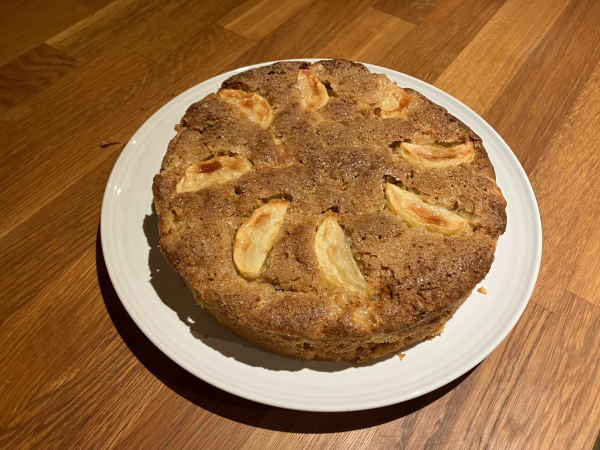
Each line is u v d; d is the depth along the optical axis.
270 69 0.35
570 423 0.27
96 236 0.34
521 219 0.33
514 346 0.30
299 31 0.48
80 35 0.46
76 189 0.36
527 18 0.49
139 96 0.42
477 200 0.29
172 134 0.37
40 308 0.31
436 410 0.28
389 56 0.46
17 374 0.28
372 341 0.27
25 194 0.36
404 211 0.28
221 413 0.27
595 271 0.33
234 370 0.27
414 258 0.27
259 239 0.27
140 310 0.29
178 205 0.29
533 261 0.31
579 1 0.51
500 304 0.30
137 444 0.26
